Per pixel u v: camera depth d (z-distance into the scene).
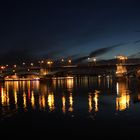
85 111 66.56
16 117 61.25
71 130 48.22
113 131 46.91
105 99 91.69
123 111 65.06
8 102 90.44
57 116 60.91
